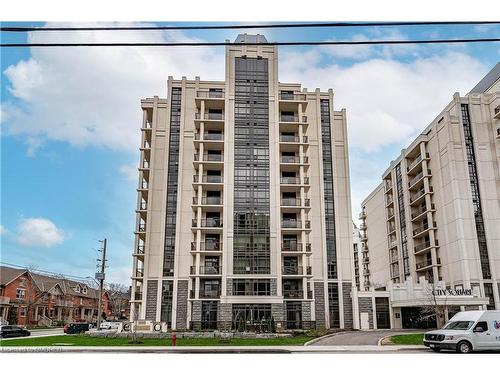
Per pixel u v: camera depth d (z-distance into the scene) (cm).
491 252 5122
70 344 2988
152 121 5631
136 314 5281
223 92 5603
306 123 5447
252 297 4709
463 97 5672
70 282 9406
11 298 6988
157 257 5191
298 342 3097
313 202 5503
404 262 6694
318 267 5272
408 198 6556
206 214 5228
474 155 5475
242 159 5247
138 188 5444
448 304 4491
